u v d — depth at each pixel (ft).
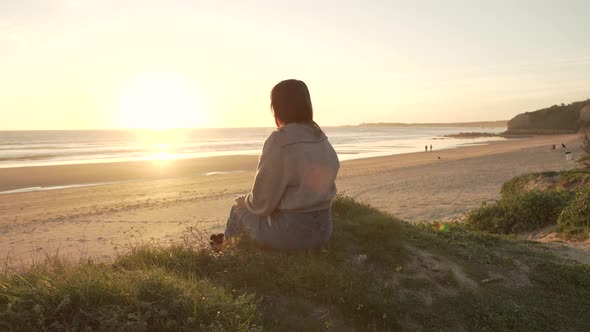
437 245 14.84
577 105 387.55
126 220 45.27
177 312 8.51
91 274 9.26
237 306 9.03
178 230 39.37
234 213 12.76
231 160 126.82
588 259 16.62
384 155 149.89
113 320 7.86
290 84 11.46
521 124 415.23
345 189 63.82
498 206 28.53
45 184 79.51
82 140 314.35
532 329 11.80
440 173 82.69
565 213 23.49
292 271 11.00
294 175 11.12
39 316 7.84
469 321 11.70
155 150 185.16
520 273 14.23
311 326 9.87
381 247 13.25
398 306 11.23
